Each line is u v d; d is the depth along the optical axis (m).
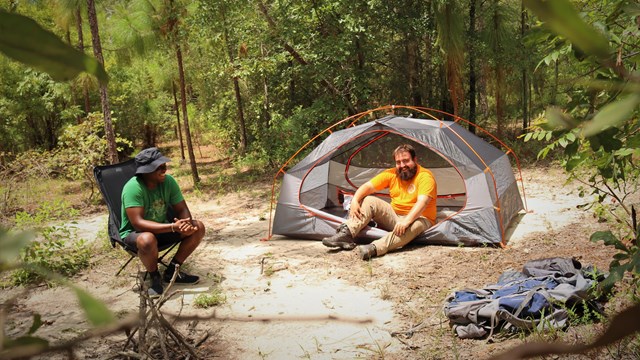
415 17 10.29
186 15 10.20
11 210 8.88
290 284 4.72
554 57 1.36
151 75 15.19
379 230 5.68
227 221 7.38
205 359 3.46
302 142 10.54
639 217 5.32
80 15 10.54
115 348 3.52
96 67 0.21
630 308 0.19
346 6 9.67
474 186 5.60
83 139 9.64
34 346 0.24
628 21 1.24
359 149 7.36
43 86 13.83
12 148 14.36
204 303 4.30
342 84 10.05
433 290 4.35
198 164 14.60
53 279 0.21
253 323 3.93
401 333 3.66
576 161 1.45
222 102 13.31
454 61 10.27
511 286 3.83
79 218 8.27
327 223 6.05
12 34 0.20
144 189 4.69
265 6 10.59
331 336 3.71
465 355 3.29
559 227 5.83
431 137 5.98
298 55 10.41
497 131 12.89
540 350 0.20
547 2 0.18
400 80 11.49
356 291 4.47
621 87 0.24
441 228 5.54
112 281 4.96
